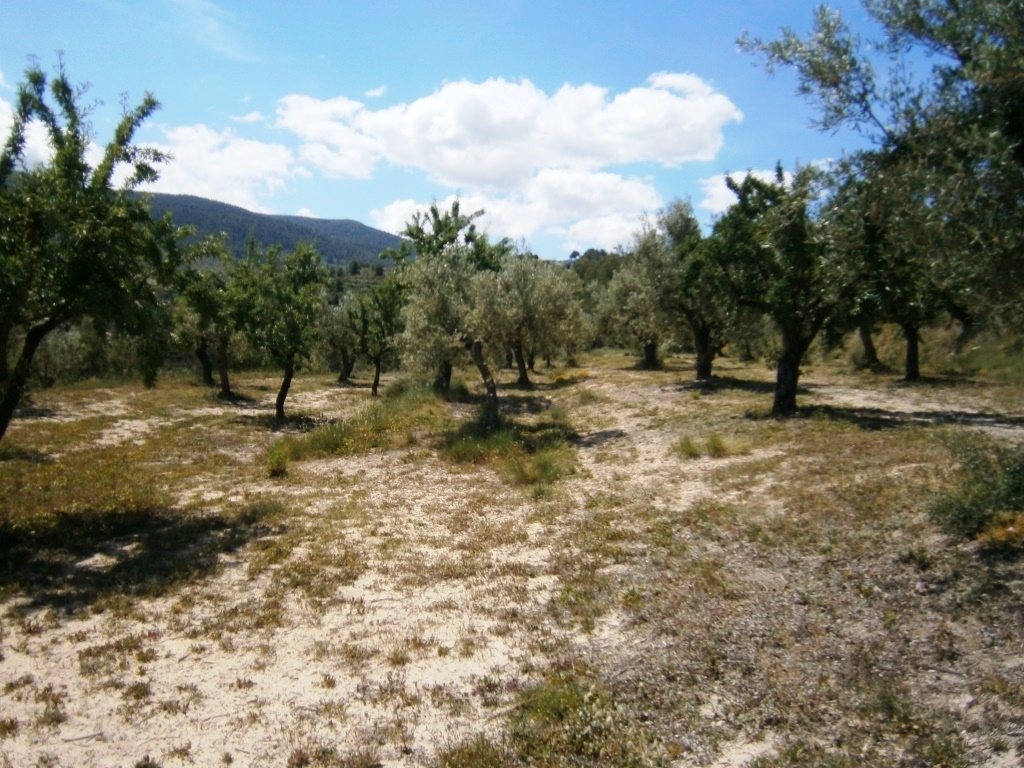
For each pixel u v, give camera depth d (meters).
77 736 5.24
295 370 25.66
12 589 8.10
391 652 6.50
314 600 7.75
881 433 13.96
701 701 5.31
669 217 33.22
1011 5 5.05
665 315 29.95
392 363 40.06
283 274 26.50
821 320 17.58
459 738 5.11
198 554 9.39
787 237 13.04
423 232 31.39
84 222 9.62
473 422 19.92
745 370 36.88
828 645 5.79
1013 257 4.86
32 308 9.73
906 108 5.93
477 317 18.89
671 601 7.14
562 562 8.64
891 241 6.33
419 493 12.91
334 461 16.53
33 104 10.12
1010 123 5.30
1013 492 7.14
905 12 5.84
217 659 6.44
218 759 4.95
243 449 19.28
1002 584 6.05
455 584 8.18
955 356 27.94
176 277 11.80
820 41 6.40
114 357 34.41
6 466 15.62
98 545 9.91
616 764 4.67
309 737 5.18
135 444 19.61
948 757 4.31
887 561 7.03
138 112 10.88
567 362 47.50
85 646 6.75
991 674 5.02
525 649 6.48
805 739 4.71
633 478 12.90
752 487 10.95
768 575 7.37
